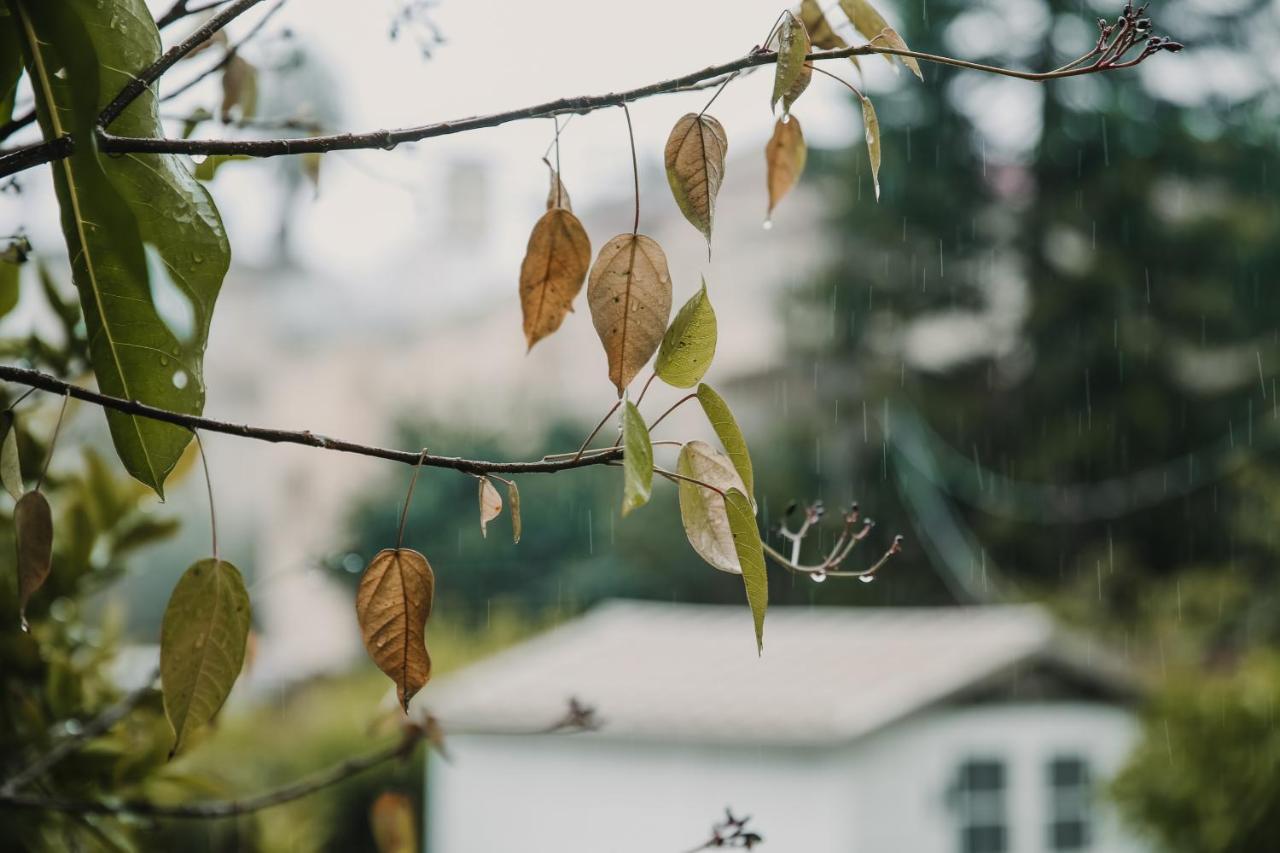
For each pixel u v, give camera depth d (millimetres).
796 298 24844
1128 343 23062
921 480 23469
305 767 13672
